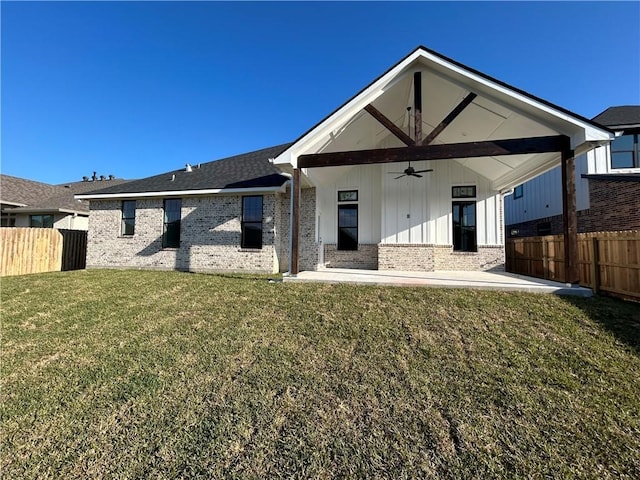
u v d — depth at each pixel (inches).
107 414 124.9
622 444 104.7
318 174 479.8
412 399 131.0
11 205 762.2
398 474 94.3
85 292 324.5
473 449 103.5
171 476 94.7
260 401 131.4
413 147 299.1
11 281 389.7
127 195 534.3
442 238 501.0
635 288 242.5
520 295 262.5
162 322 227.0
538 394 132.6
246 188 474.3
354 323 211.5
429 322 209.9
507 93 276.2
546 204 666.8
